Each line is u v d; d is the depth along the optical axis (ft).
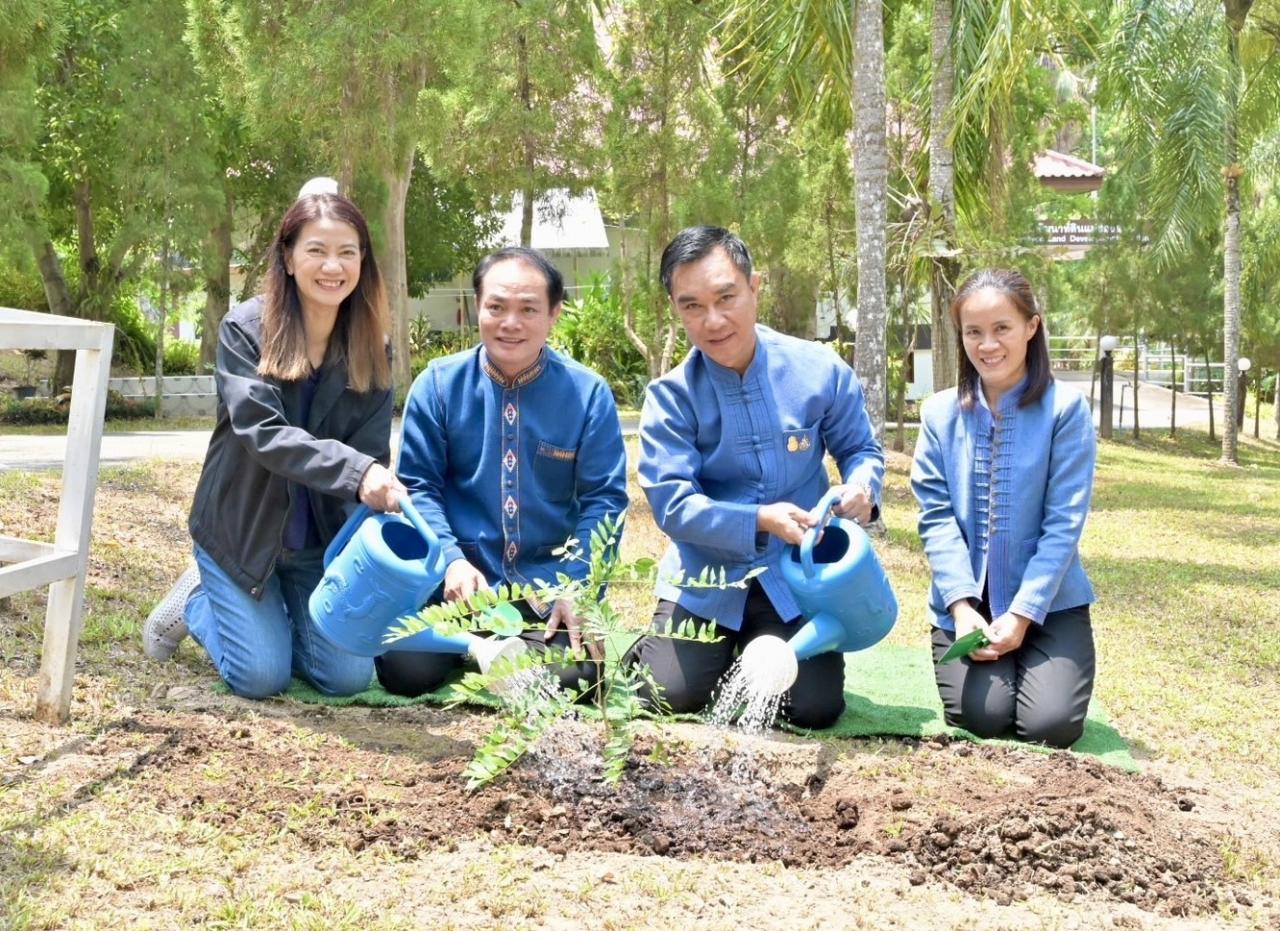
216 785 10.24
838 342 50.26
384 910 8.41
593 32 36.35
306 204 12.10
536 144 36.50
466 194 73.72
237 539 12.63
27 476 23.82
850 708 13.79
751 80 36.60
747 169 38.52
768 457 13.02
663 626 13.09
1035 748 12.49
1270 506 40.96
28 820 9.29
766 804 10.78
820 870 9.58
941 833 9.99
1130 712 14.85
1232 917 9.23
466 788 10.41
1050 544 13.00
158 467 30.14
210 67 35.83
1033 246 51.03
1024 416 13.35
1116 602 22.68
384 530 11.93
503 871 9.10
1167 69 38.58
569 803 10.48
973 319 13.05
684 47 34.24
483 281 12.97
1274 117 52.54
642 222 36.70
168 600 13.61
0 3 25.95
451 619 10.74
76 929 7.83
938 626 13.66
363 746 11.47
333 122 30.37
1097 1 39.78
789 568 11.99
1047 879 9.49
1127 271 63.41
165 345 72.02
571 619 12.50
